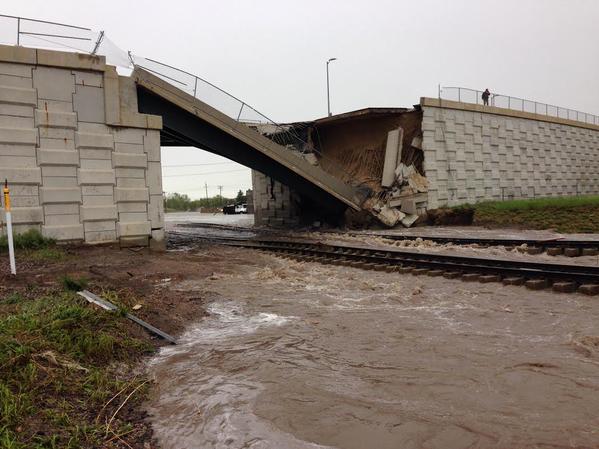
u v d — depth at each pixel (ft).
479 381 19.80
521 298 34.73
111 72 59.93
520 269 40.45
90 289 32.96
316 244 70.95
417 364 22.06
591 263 49.01
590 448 14.38
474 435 15.40
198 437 16.08
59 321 22.65
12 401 15.70
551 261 51.42
